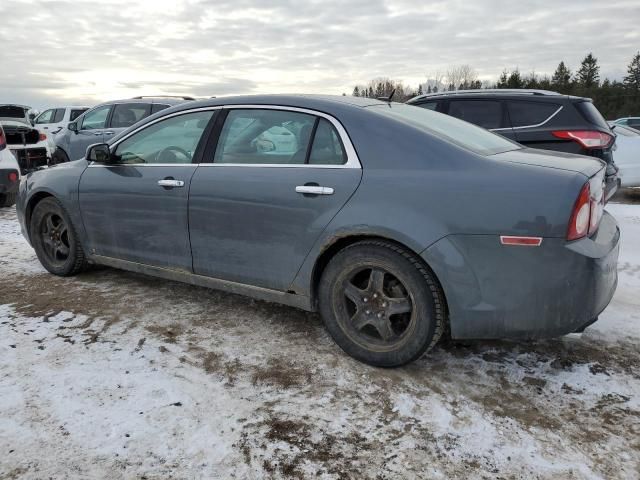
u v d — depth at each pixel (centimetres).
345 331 302
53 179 425
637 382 280
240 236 325
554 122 604
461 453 225
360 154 290
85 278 438
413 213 268
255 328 345
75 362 293
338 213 287
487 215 255
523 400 265
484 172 263
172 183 349
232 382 278
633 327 347
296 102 320
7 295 396
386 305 289
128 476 208
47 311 365
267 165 318
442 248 262
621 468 216
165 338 327
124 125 998
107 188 386
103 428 237
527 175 257
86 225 408
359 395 268
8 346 310
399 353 285
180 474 210
